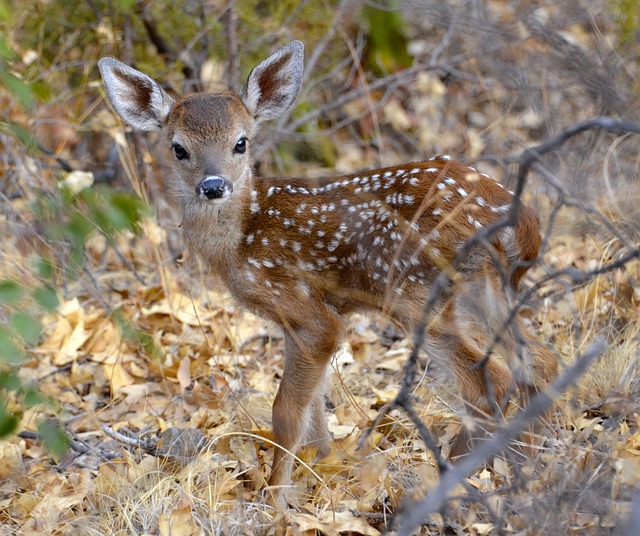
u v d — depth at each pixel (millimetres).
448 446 9625
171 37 15867
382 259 9359
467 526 7688
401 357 11555
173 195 10516
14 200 14180
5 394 8586
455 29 15523
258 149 15422
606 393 9734
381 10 16312
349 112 16438
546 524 7195
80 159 15594
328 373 10062
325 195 9789
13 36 14453
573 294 11461
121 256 13773
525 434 8688
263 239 9773
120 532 8398
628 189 12070
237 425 10406
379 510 8625
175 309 12672
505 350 8984
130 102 10711
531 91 14172
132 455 9961
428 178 9258
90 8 15555
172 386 11602
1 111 13258
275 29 16125
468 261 8992
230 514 8578
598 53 13383
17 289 8008
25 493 9523
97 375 11891
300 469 9375
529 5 15508
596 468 7730
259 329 12633
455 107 16188
